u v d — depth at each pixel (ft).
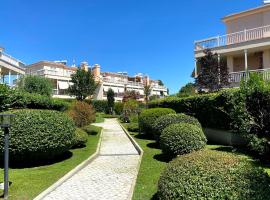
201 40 96.12
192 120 50.16
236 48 87.86
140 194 25.91
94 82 164.14
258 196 16.02
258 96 38.93
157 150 48.83
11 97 37.35
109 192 27.78
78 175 34.65
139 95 222.89
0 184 29.81
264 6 91.25
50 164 39.96
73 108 71.15
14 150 36.42
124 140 67.36
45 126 38.01
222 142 53.88
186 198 17.48
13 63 118.93
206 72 80.53
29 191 27.30
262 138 37.86
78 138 52.42
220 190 16.70
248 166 18.08
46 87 102.53
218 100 53.47
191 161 19.36
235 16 98.43
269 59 88.12
